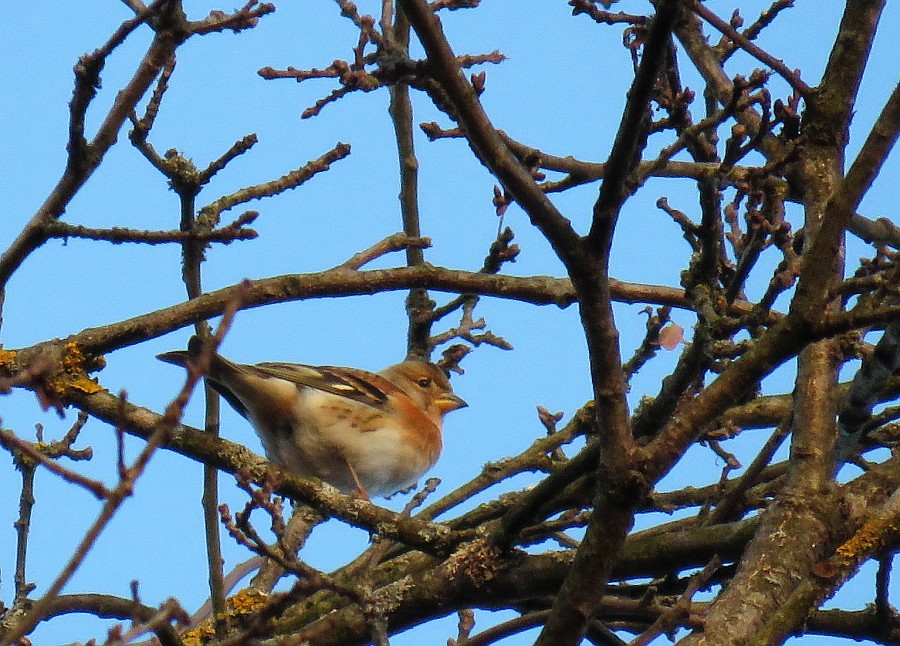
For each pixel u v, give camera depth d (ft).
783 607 25.76
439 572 32.17
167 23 28.53
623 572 32.60
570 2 37.88
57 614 32.83
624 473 24.71
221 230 30.78
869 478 30.50
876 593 31.78
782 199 32.71
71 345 33.94
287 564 25.99
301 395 45.24
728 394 24.70
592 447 29.17
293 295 35.91
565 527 33.83
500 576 31.71
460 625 41.86
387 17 42.52
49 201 30.04
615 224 24.03
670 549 32.04
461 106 23.39
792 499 29.68
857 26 37.04
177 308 34.99
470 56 39.45
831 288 26.13
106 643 19.86
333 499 34.04
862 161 24.26
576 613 25.59
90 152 29.55
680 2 21.27
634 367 44.57
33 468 36.19
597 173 38.50
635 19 37.83
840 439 31.55
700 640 26.32
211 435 34.68
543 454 45.32
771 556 28.30
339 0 41.01
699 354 30.66
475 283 37.63
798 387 32.35
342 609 33.37
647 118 23.65
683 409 24.90
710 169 30.73
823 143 36.99
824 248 24.21
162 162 34.63
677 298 42.47
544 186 36.42
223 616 35.09
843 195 24.30
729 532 31.55
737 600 27.32
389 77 23.86
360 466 46.19
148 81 29.17
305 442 45.27
